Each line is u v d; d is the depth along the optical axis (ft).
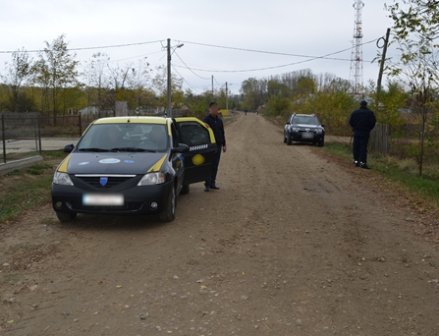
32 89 132.36
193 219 27.27
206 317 14.78
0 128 63.46
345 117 108.68
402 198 34.86
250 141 99.35
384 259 20.79
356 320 14.79
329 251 21.72
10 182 39.14
